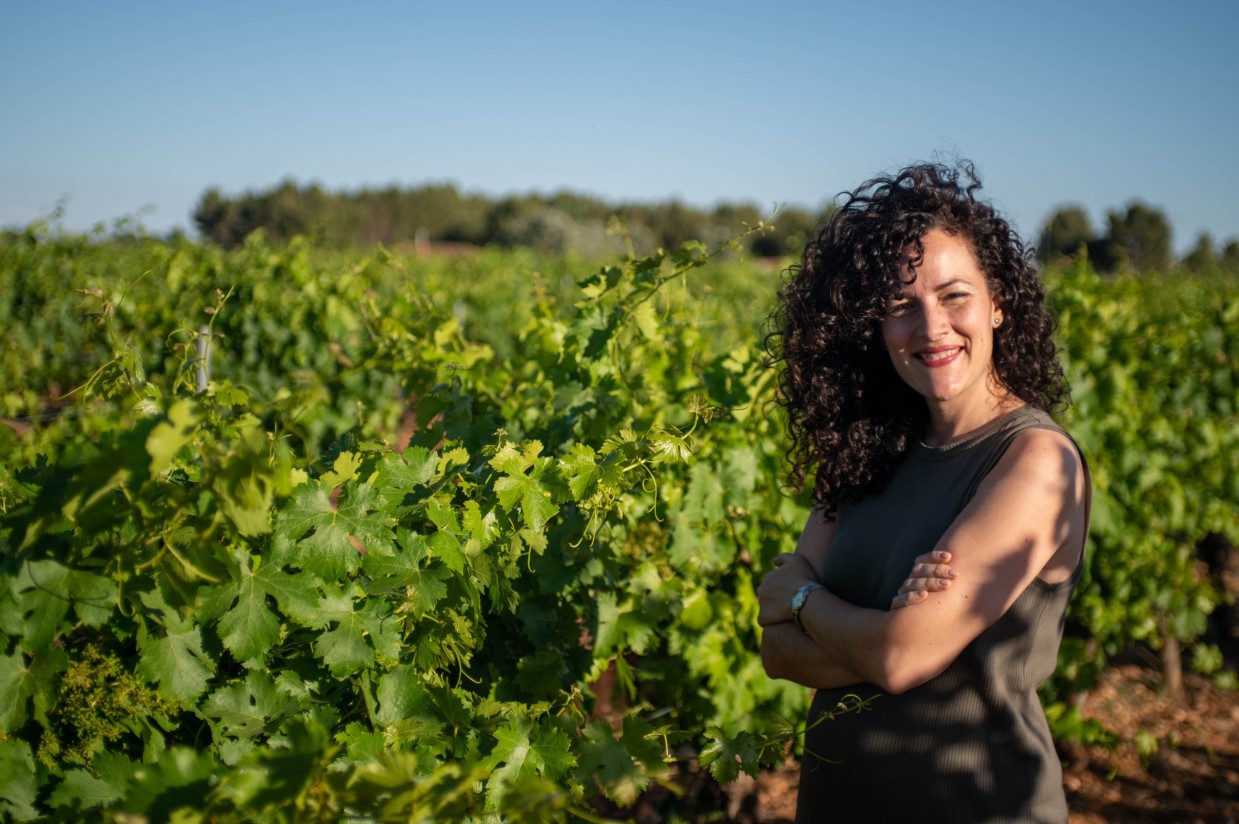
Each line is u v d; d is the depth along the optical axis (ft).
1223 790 13.66
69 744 4.48
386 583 5.06
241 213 174.09
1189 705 16.55
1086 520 5.37
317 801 3.62
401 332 12.18
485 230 220.84
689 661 9.68
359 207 201.98
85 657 4.50
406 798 3.43
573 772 5.36
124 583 4.26
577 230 182.29
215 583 4.54
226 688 4.74
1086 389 15.20
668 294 10.94
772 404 10.32
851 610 5.57
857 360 6.17
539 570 7.58
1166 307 25.67
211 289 20.66
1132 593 15.65
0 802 4.17
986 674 5.23
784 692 10.19
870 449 6.07
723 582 10.12
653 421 9.37
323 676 5.17
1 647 4.26
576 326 9.96
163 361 18.74
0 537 4.44
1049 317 5.93
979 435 5.62
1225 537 19.54
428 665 5.39
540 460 5.69
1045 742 5.38
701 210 233.35
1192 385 17.54
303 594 4.80
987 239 5.66
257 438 3.81
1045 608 5.24
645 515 9.48
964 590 5.06
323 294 20.04
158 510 3.97
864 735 5.63
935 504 5.65
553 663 7.57
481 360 11.76
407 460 5.56
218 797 3.59
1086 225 143.64
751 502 9.98
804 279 6.57
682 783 12.34
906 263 5.56
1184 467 16.98
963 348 5.59
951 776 5.34
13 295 26.12
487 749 5.41
